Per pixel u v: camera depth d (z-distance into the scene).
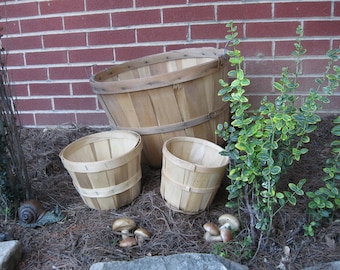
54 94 3.12
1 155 2.06
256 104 2.90
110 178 2.04
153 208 2.12
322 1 2.68
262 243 1.81
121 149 2.31
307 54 2.78
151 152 2.38
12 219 2.14
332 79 1.78
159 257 1.72
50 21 2.97
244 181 1.75
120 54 2.96
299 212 1.97
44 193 2.35
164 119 2.25
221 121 2.42
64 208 2.21
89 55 2.99
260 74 2.85
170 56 2.72
